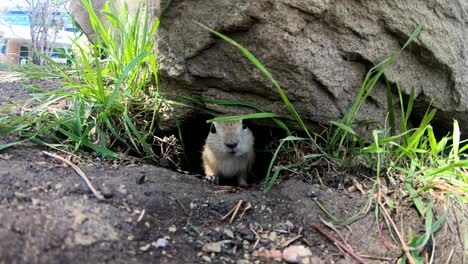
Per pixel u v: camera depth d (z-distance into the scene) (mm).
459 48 420
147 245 284
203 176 487
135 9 536
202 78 397
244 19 355
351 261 307
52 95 447
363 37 384
